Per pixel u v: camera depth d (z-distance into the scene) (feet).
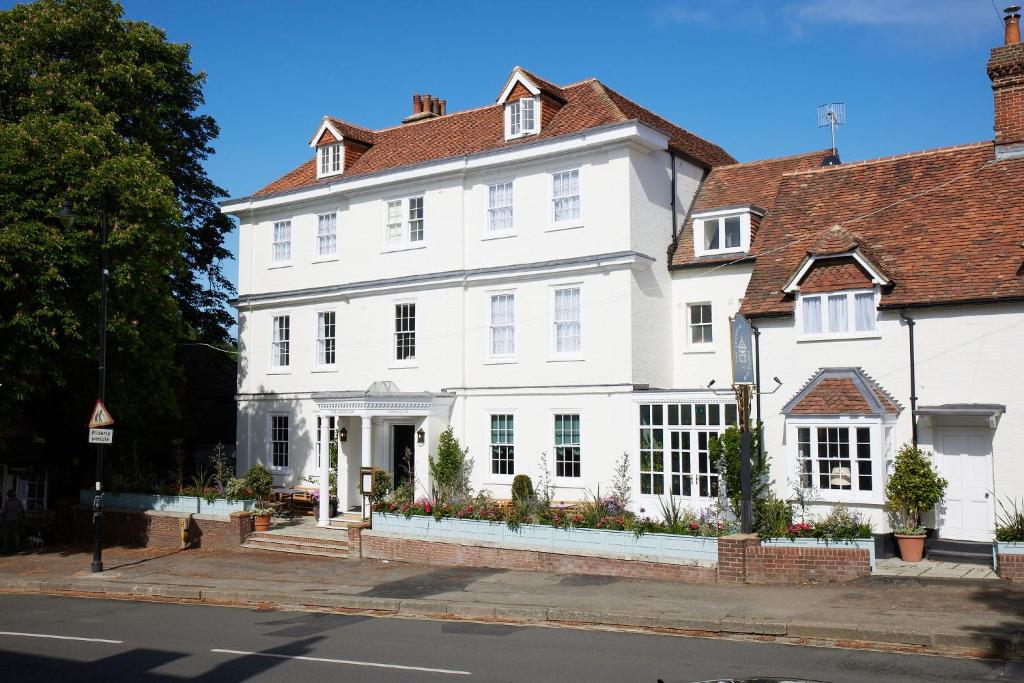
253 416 103.14
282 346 102.47
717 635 44.27
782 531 55.88
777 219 79.30
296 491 94.38
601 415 78.28
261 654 41.65
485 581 59.82
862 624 42.37
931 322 63.87
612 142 78.84
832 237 69.15
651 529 59.72
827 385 65.05
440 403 85.46
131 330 78.69
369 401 83.71
